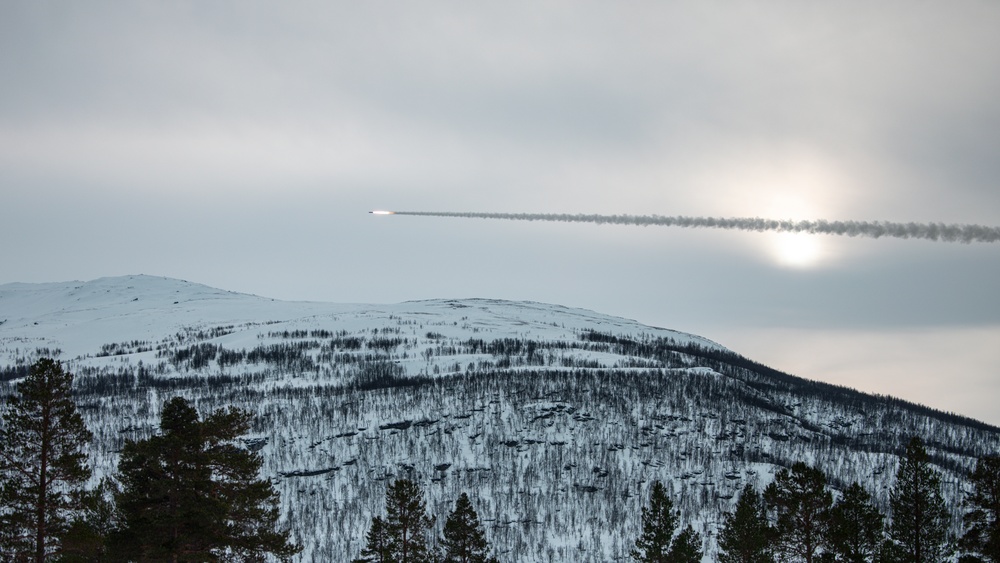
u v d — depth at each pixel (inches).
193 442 2006.6
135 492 2025.1
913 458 3075.8
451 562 3344.0
